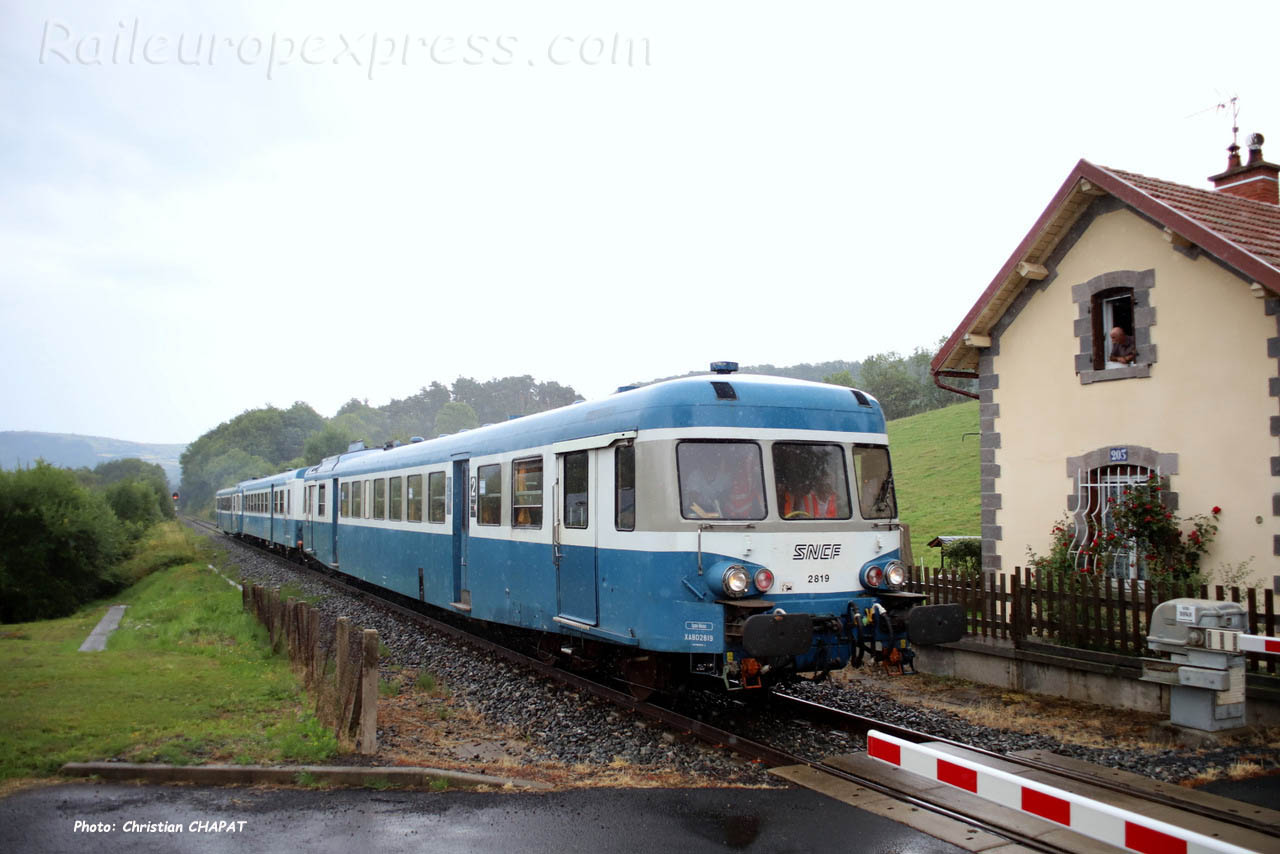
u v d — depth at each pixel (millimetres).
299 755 6840
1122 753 7316
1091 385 11266
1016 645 9875
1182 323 10281
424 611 16984
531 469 10578
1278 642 6949
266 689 9266
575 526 9406
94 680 9688
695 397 8141
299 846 5215
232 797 6098
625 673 9195
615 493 8672
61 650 12445
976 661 10219
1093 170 10953
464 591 12938
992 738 7828
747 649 7086
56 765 6559
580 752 7434
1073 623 9359
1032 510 11922
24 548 25188
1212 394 9953
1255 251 9602
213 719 8000
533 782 6523
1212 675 7371
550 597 9938
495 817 5770
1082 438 11336
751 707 9008
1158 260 10562
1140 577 10523
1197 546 9922
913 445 40312
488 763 7055
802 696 9594
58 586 25531
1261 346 9508
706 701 9242
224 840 5285
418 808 5926
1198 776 6672
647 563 8062
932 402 70188
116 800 5961
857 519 8586
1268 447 9438
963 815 5805
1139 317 10727
